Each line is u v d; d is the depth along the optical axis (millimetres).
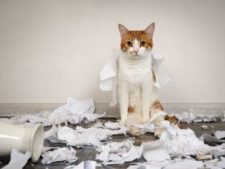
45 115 1684
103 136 1205
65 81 1852
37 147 984
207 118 1604
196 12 1766
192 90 1809
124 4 1785
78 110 1660
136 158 971
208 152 1000
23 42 1853
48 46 1842
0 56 1866
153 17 1782
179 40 1785
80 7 1803
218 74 1791
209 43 1777
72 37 1823
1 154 938
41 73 1861
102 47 1812
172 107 1773
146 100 1438
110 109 1775
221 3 1750
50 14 1822
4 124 970
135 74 1395
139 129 1293
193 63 1793
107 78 1447
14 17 1839
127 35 1392
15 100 1881
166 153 976
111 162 938
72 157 975
